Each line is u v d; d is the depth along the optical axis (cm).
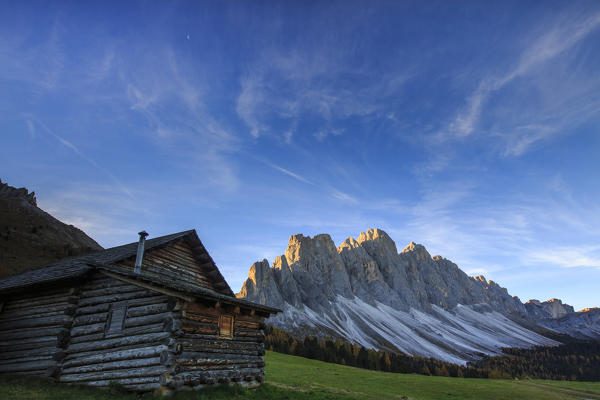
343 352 14788
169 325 1545
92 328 1731
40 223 14938
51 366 1694
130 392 1495
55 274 1975
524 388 4159
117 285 1792
